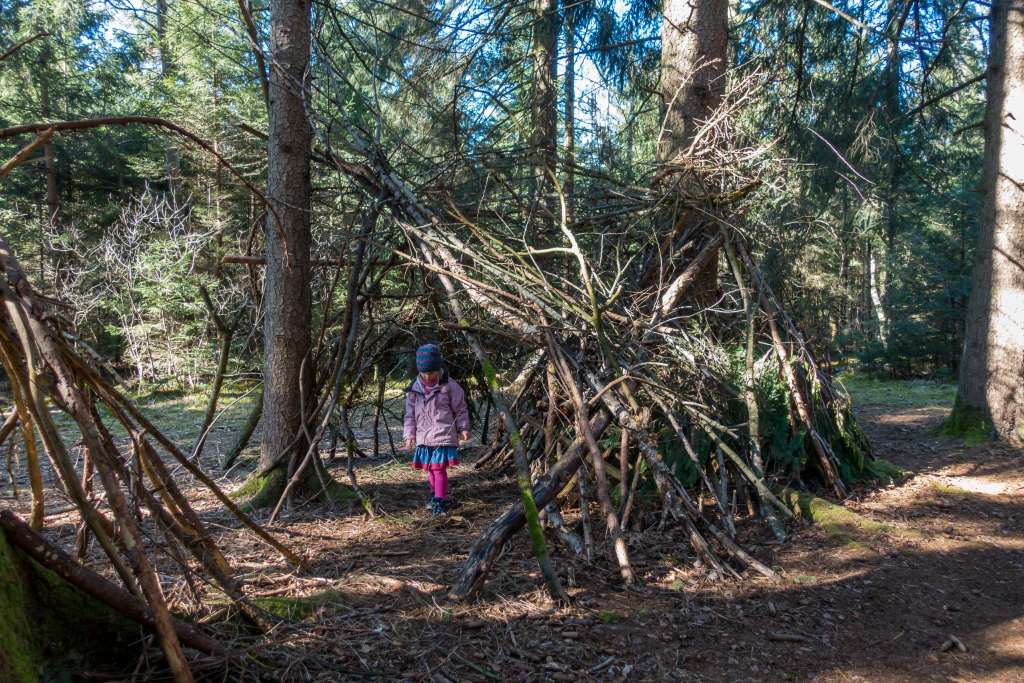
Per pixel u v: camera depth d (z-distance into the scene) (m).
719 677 2.91
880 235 16.84
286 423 5.31
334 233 6.16
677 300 5.64
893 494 5.58
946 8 9.25
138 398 12.92
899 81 10.23
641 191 6.09
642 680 2.84
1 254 2.17
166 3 9.73
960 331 18.48
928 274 18.45
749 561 4.04
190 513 2.81
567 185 6.57
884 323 19.53
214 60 13.26
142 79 16.55
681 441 5.02
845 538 4.47
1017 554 4.41
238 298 11.41
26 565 2.11
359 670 2.68
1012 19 7.52
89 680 2.13
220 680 2.42
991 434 7.62
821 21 10.20
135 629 2.37
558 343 4.59
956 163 13.56
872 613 3.57
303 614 3.12
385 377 7.01
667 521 4.57
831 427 5.88
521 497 3.67
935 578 4.02
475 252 5.16
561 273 6.21
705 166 5.76
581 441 4.24
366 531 4.60
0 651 1.83
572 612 3.37
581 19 10.43
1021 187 7.38
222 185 14.52
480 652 2.94
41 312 2.18
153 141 16.78
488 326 5.41
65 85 16.64
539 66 10.11
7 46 15.14
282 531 4.52
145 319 14.70
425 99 8.28
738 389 5.21
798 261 13.24
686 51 6.63
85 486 2.87
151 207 14.62
